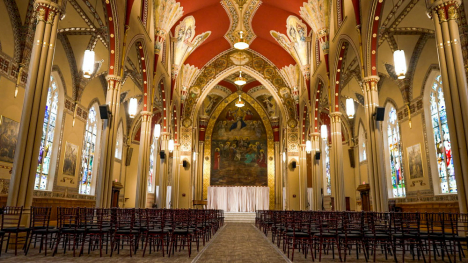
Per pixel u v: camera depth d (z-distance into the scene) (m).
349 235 7.56
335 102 17.27
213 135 36.03
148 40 17.31
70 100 19.36
